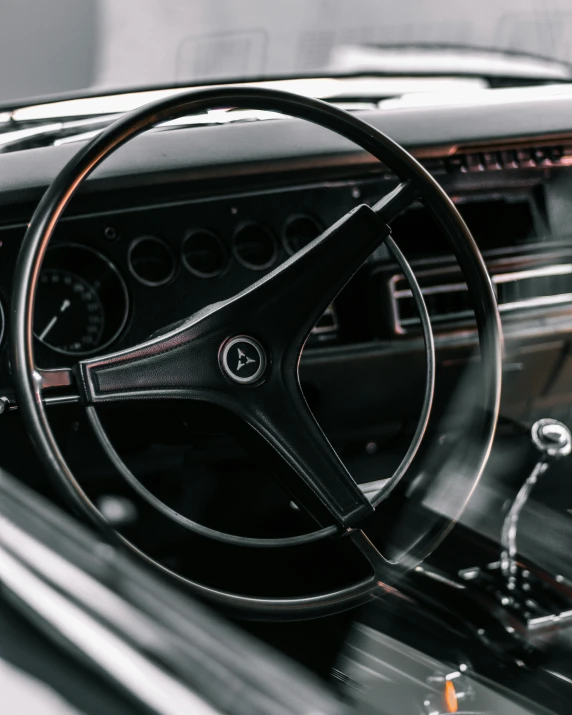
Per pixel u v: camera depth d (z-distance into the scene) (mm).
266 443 1154
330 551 1592
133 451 1491
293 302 1152
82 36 4973
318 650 1334
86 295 1421
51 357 1400
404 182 1237
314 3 3727
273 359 1148
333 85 1922
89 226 1402
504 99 1847
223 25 4367
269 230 1530
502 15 2840
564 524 1588
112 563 552
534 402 1820
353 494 1172
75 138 1646
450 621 1337
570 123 1683
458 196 1663
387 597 1398
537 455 1737
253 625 1392
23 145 1610
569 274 1703
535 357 1733
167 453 1513
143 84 1732
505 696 1179
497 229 1727
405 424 1688
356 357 1570
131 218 1423
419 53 2129
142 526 1580
